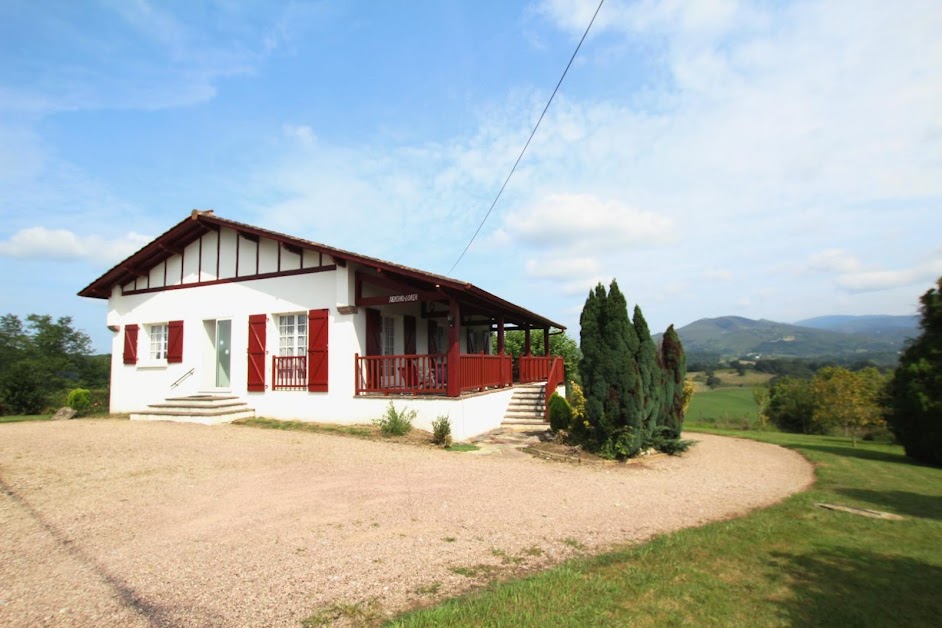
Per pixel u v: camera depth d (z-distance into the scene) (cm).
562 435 1116
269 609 380
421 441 1112
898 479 936
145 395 1614
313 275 1365
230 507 632
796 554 500
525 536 560
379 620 367
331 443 1067
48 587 412
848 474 974
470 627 347
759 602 394
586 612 371
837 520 629
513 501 694
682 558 483
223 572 444
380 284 1300
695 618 367
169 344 1584
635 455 1071
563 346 2775
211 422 1321
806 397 2602
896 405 1238
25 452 934
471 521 603
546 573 443
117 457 900
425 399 1195
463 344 2019
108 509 617
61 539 519
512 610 372
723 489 827
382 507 645
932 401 1157
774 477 943
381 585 425
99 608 378
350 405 1278
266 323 1427
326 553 491
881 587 427
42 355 4791
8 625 351
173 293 1597
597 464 981
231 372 1466
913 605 396
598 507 686
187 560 470
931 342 1207
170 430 1220
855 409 1454
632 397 1024
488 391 1372
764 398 2797
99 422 1401
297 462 886
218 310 1509
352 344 1294
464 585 430
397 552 498
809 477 950
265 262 1446
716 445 1373
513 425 1425
